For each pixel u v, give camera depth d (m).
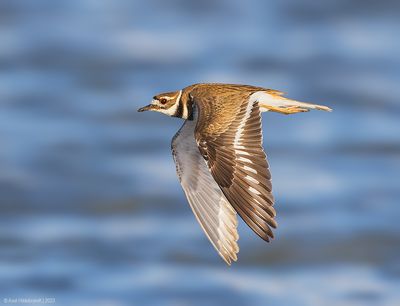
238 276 22.53
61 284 21.97
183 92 12.98
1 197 25.59
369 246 23.67
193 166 12.91
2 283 22.00
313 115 29.73
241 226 24.30
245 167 10.84
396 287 22.36
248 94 11.91
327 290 22.16
